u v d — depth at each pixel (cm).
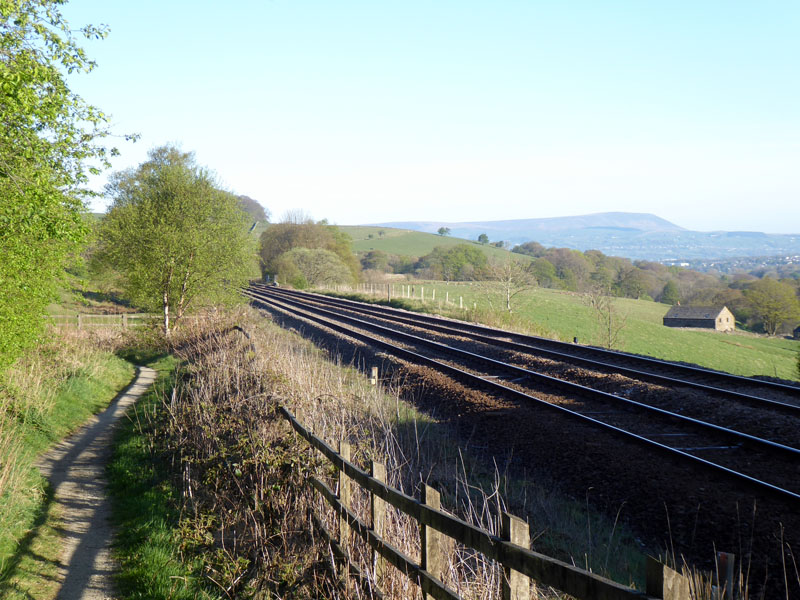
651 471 888
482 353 2109
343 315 3434
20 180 883
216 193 2844
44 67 849
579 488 875
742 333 7750
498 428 1172
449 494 816
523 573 305
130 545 702
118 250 2736
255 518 676
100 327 3020
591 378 1609
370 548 523
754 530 683
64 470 1027
